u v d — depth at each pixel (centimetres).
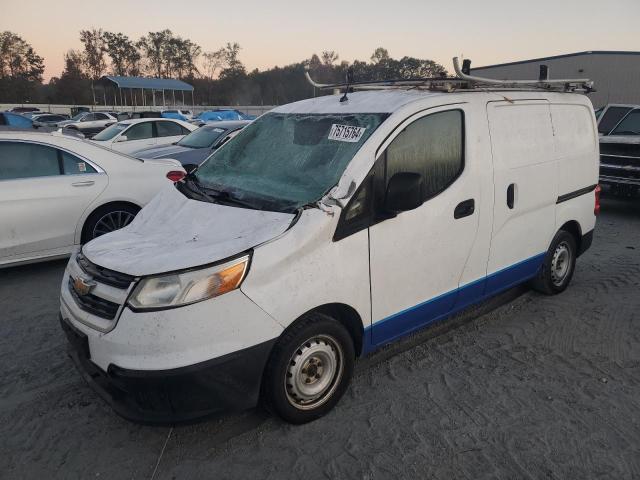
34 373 388
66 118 3678
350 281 318
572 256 529
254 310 281
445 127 369
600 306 502
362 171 319
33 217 573
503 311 494
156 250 302
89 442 312
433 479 278
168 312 267
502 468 285
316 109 394
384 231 332
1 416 338
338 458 294
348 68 427
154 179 657
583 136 505
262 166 374
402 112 346
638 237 773
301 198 323
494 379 374
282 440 310
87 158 618
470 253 394
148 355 266
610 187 968
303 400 315
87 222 614
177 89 5025
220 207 336
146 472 287
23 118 2214
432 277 370
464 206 380
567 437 310
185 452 302
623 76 2853
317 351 313
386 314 346
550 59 2961
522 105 433
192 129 1446
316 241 301
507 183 414
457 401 347
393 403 345
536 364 395
